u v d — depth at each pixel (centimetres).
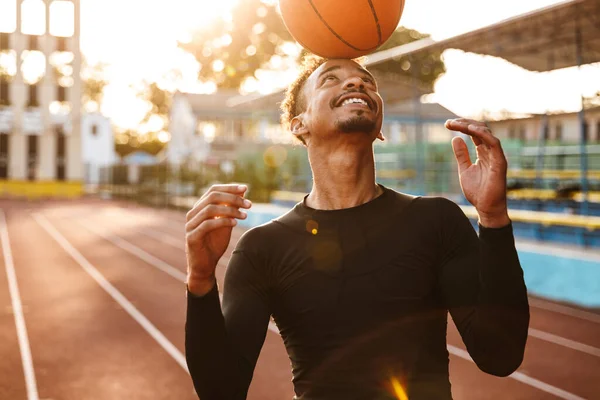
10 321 841
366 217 174
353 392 161
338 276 167
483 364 167
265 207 2316
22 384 587
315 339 167
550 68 1277
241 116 4656
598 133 1931
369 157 185
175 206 3519
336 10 192
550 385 578
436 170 1955
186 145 4759
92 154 6222
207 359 156
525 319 157
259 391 567
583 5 916
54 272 1295
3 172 4597
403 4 205
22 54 4588
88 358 672
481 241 158
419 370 161
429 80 4166
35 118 4628
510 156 2028
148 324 826
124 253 1633
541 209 1541
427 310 167
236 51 4188
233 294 176
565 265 982
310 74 200
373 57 1360
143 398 552
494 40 1122
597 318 852
